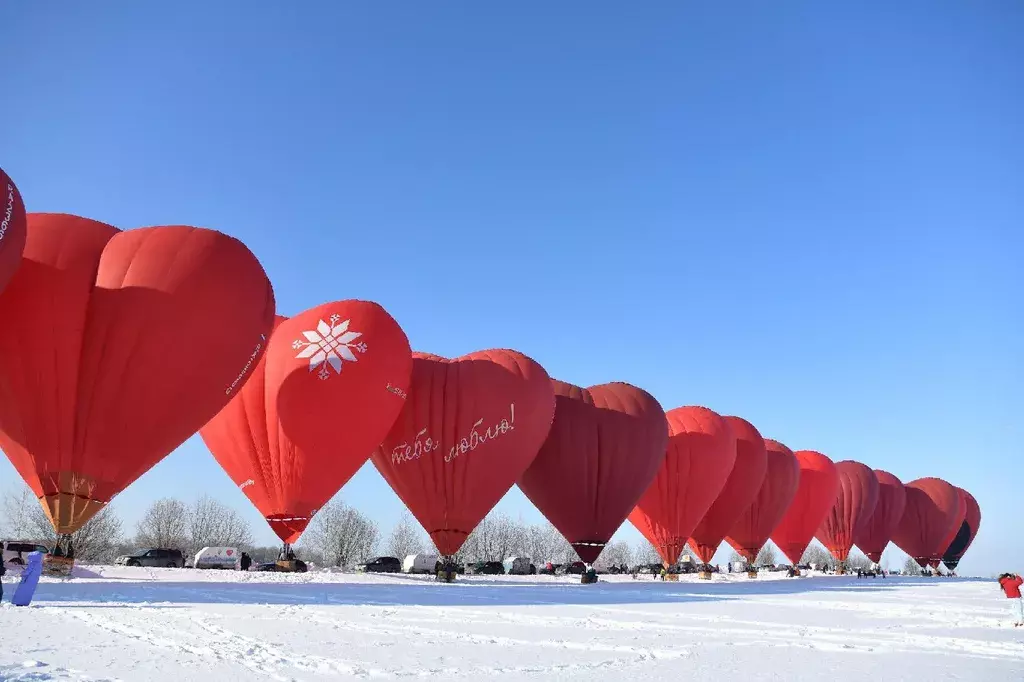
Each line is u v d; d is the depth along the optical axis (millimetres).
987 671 10633
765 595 30031
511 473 31938
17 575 23953
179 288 23094
